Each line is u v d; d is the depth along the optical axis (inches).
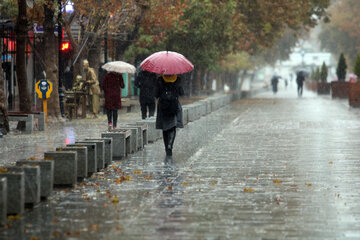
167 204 833.5
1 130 1790.1
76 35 3051.2
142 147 1483.8
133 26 3120.1
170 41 4005.9
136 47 3526.1
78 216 760.3
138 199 869.2
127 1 2746.1
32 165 850.1
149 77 2097.7
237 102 4441.4
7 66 3100.4
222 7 3976.4
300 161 1279.5
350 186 979.3
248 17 4623.5
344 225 714.8
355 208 810.2
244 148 1520.7
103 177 1064.2
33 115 1875.0
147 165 1221.7
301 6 4552.2
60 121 2330.2
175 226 708.7
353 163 1243.2
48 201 853.8
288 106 3730.3
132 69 1942.7
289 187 970.7
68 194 906.1
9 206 760.3
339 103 4079.7
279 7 4498.0
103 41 3341.5
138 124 1584.6
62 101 2406.5
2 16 2674.7
